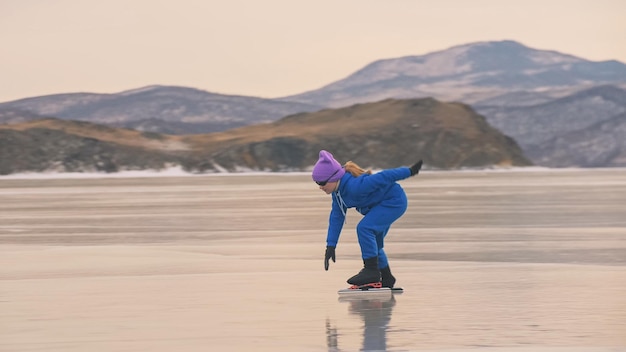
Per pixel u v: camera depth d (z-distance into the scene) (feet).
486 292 34.40
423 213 86.53
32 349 24.49
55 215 90.74
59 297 34.06
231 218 83.56
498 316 29.04
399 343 24.91
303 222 77.87
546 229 66.49
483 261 45.55
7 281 38.93
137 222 78.95
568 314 29.30
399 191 36.35
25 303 32.55
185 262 46.57
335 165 36.45
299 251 52.26
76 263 46.26
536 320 28.27
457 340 25.23
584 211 88.38
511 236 60.59
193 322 28.50
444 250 51.47
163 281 38.81
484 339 25.34
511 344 24.64
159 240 60.49
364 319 28.84
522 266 43.04
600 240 57.16
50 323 28.40
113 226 74.18
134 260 47.55
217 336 26.20
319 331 26.86
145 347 24.72
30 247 55.42
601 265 43.32
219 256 49.55
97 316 29.68
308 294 34.71
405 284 36.88
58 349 24.49
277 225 74.38
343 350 24.13
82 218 85.15
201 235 64.49
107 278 39.91
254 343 25.16
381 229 35.68
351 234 64.80
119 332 26.86
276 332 26.73
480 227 68.74
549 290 34.81
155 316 29.66
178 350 24.32
